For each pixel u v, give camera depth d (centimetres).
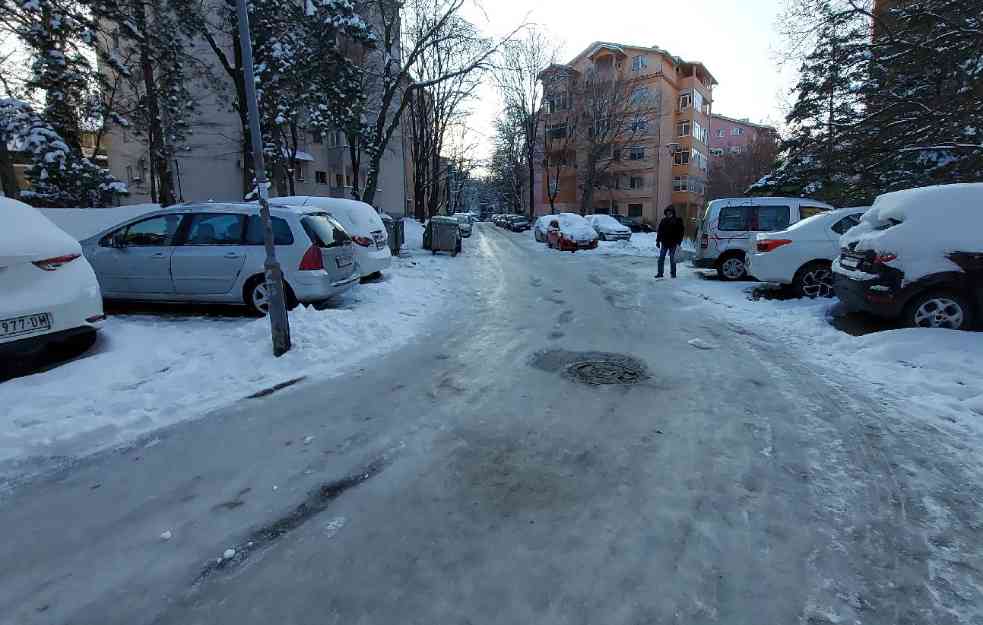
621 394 444
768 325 707
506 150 4734
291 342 554
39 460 331
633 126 4194
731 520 261
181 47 1622
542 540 245
